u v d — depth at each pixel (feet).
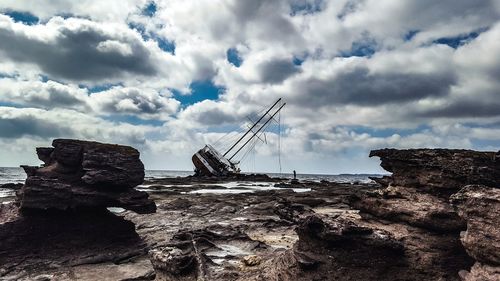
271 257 43.04
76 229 52.29
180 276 38.60
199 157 296.92
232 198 124.06
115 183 53.06
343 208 99.14
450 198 26.48
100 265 49.06
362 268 32.14
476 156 31.53
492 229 23.34
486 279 23.17
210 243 48.60
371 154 39.68
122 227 56.65
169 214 90.53
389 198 35.81
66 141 53.26
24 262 46.80
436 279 30.17
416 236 32.40
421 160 34.12
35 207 48.14
